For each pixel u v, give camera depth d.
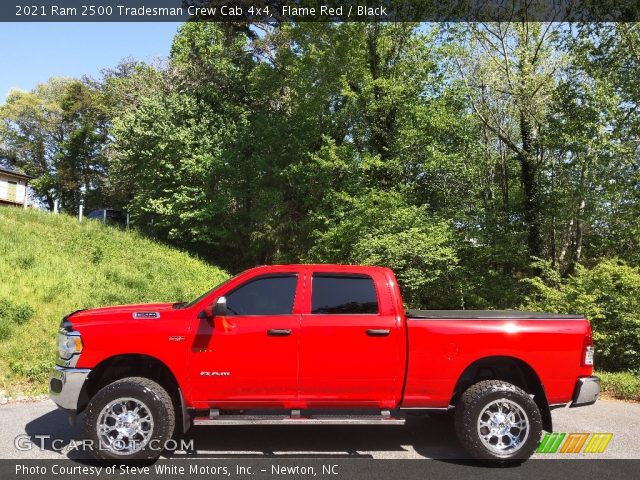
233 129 25.45
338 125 22.73
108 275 15.11
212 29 28.38
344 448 5.52
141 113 25.19
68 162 48.41
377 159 19.48
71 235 18.69
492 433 5.02
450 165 19.14
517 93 17.84
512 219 19.66
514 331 5.20
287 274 5.38
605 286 11.59
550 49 18.44
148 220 26.44
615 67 16.02
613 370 10.85
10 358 8.92
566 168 17.16
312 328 5.13
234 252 26.92
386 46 21.08
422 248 15.76
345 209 20.38
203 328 5.09
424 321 5.23
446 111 19.47
